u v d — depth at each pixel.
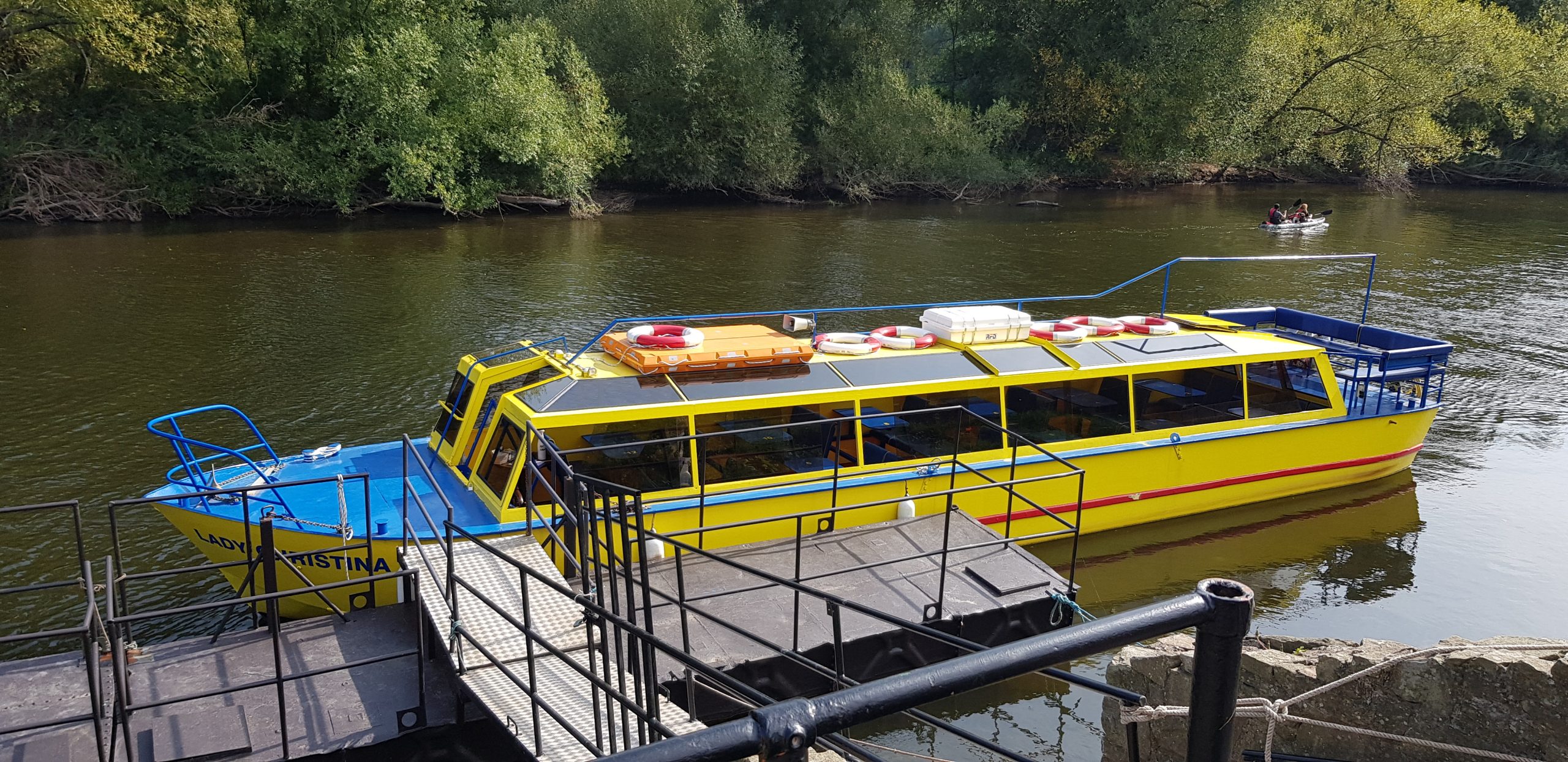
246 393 17.94
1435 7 53.19
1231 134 52.56
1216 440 13.84
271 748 6.46
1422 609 12.16
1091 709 9.90
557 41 45.97
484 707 6.29
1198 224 43.72
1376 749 5.41
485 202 42.28
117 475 14.11
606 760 1.79
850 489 11.56
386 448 12.02
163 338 21.59
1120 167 59.22
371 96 40.47
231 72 41.59
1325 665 5.62
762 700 3.69
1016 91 58.41
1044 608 9.99
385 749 6.68
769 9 55.38
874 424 11.98
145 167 39.44
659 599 9.55
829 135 51.84
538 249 34.59
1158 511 13.93
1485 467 16.33
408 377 18.97
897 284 29.41
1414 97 53.72
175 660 7.39
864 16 55.31
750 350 11.62
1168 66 51.81
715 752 1.82
